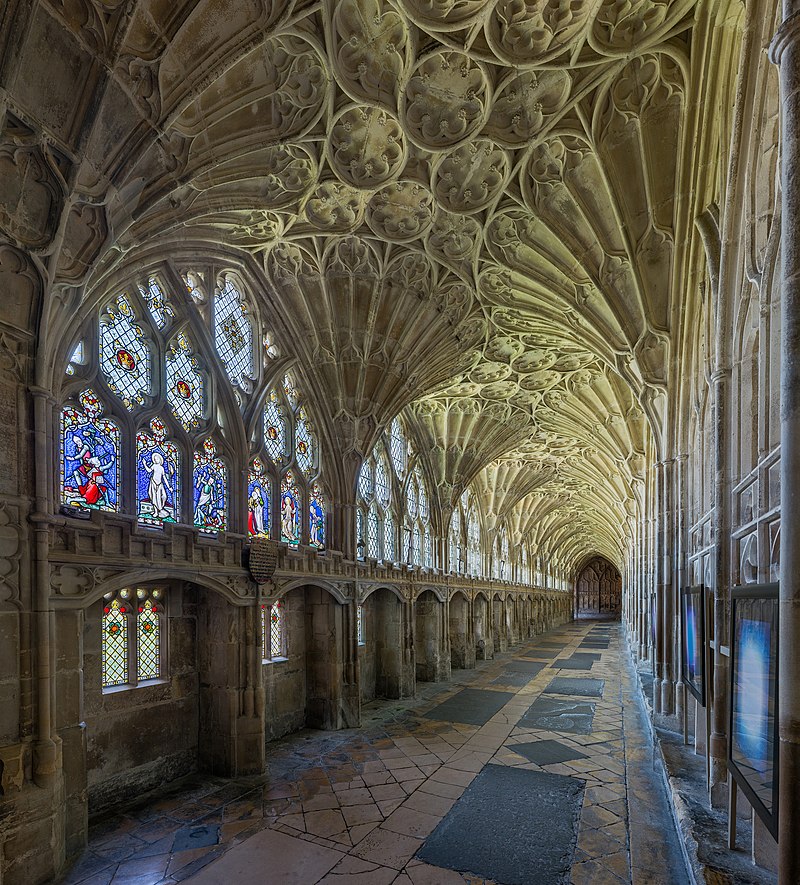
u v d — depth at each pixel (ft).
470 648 71.56
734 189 19.36
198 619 30.73
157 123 18.63
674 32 21.13
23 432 18.72
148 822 23.48
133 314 26.03
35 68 15.62
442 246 33.99
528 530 114.93
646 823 21.86
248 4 17.26
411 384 44.78
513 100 24.18
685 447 31.78
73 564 20.80
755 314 17.83
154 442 26.20
